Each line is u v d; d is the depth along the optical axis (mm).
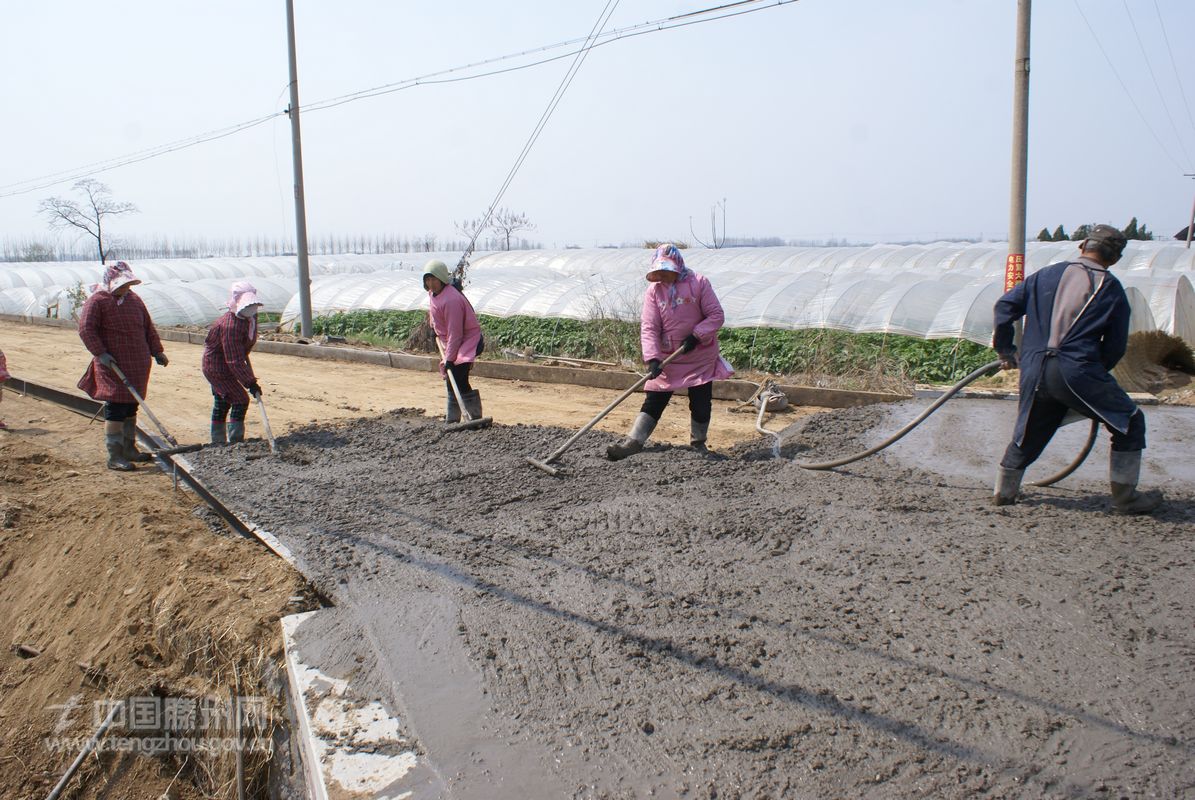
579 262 32250
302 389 12422
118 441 7898
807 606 3982
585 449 7281
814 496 5680
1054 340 4977
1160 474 6051
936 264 24266
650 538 4973
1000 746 2887
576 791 2777
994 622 3744
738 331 15070
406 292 21828
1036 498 5504
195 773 4465
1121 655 3428
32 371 14773
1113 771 2744
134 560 5629
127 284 7793
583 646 3689
